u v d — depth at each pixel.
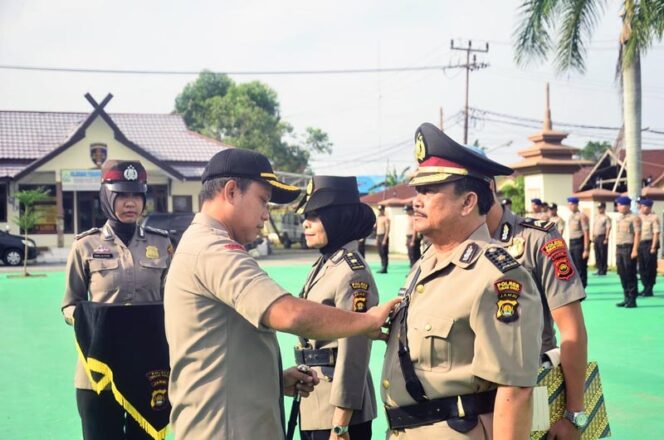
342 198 3.08
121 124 29.64
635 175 14.87
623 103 15.07
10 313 10.48
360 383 2.79
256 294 2.02
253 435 2.12
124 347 2.94
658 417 4.83
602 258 14.93
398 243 25.61
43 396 5.58
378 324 2.13
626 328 8.42
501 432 1.93
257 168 2.29
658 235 11.48
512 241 2.63
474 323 1.98
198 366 2.12
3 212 25.59
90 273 3.61
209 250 2.12
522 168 19.86
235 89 48.38
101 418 3.17
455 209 2.14
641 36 12.59
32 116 28.61
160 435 2.97
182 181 26.86
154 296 3.67
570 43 13.87
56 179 25.41
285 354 6.91
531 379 1.95
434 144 2.15
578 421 2.38
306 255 25.06
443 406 2.05
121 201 3.63
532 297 2.00
